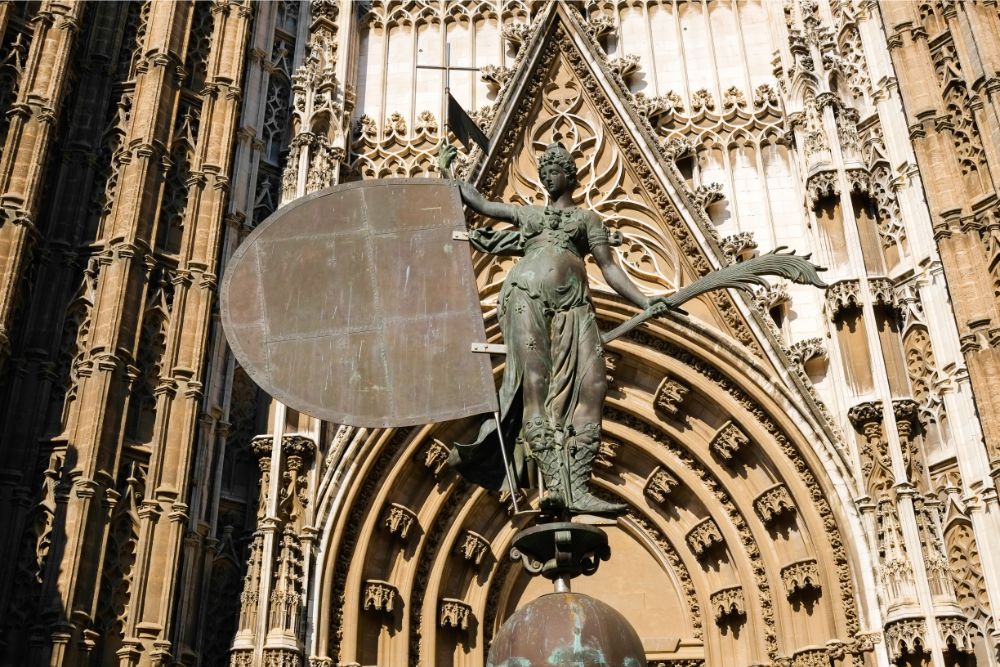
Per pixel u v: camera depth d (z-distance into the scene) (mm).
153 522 16797
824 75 21719
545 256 7520
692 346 20359
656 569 20828
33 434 16812
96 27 20453
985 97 18969
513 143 22266
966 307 18156
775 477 19703
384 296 7703
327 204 8016
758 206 22109
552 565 6992
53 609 15227
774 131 22781
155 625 16094
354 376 7445
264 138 22562
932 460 18750
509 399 7238
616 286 7641
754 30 24188
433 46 24453
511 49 24234
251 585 17547
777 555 19422
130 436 17391
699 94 23344
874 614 17734
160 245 19062
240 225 20797
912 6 20812
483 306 20594
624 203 21844
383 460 19500
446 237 7883
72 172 19094
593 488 21172
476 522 20484
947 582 17078
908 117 20047
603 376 7219
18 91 18125
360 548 18781
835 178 20641
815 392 19516
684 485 20562
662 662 19875
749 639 19172
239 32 21672
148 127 19391
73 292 18188
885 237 20672
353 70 23609
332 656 17953
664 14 24516
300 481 18766
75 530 15836
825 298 20156
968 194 18953
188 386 18031
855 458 18797
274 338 7574
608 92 22469
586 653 6598
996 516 17422
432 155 22875
